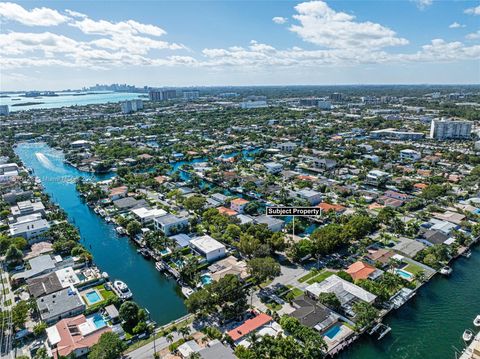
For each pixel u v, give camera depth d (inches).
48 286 4771.2
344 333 3922.2
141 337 3951.8
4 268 5516.7
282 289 4761.3
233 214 7185.0
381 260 5290.4
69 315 4306.1
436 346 3833.7
